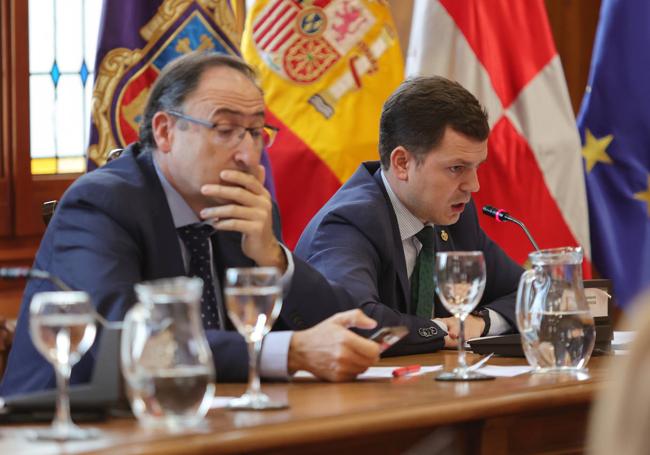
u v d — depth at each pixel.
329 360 3.73
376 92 7.62
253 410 3.00
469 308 3.79
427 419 3.02
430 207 5.52
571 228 8.02
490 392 3.33
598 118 8.49
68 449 2.43
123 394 2.96
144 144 4.52
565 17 9.74
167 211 4.30
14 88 7.69
